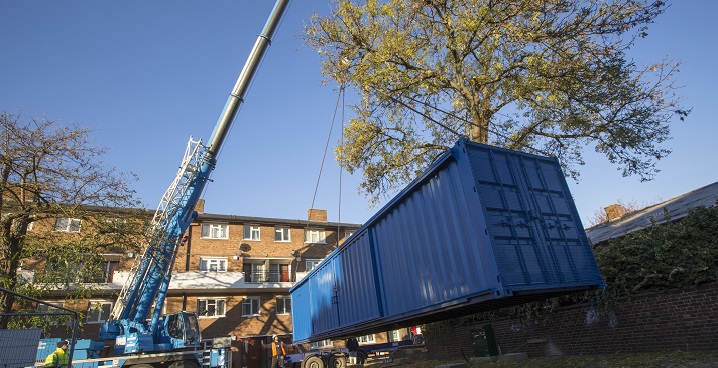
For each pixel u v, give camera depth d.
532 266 6.78
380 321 9.60
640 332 9.96
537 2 13.89
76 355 14.93
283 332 32.81
